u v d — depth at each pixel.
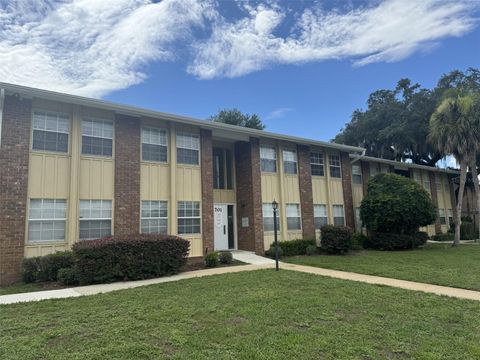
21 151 10.60
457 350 4.59
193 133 14.78
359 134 34.75
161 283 9.25
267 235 16.39
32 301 7.41
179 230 13.77
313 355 4.43
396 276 10.29
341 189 19.78
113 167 12.44
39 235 10.75
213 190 16.55
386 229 18.92
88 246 9.62
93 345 4.79
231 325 5.61
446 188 29.03
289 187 17.59
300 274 10.48
